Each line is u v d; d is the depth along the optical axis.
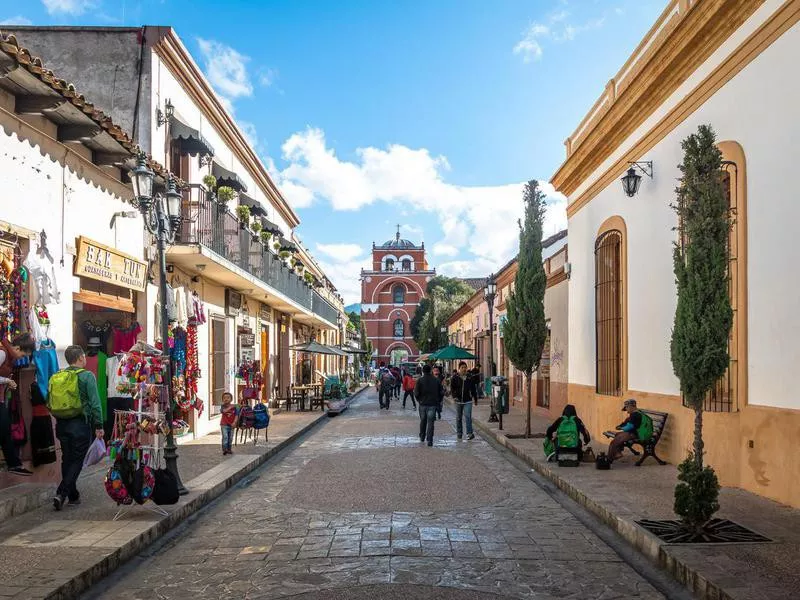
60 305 8.95
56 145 8.84
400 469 11.12
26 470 7.73
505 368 29.44
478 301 37.44
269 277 20.58
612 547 6.47
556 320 20.06
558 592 5.19
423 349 52.25
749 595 4.61
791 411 7.38
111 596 5.21
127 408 10.89
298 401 24.80
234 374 19.14
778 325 7.68
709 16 8.95
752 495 7.99
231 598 5.10
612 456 10.22
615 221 13.12
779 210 7.66
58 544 6.07
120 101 13.24
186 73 14.82
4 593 4.80
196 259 13.78
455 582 5.41
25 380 8.28
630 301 12.45
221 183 17.95
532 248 15.00
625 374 12.73
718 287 6.27
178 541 6.82
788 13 7.49
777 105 7.72
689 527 6.18
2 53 6.96
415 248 85.88
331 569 5.77
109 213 10.55
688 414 9.93
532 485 9.76
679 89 10.37
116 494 7.05
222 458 11.62
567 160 15.83
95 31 13.40
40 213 8.46
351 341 65.62
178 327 13.91
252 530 7.21
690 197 6.41
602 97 14.02
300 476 10.61
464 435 16.88
